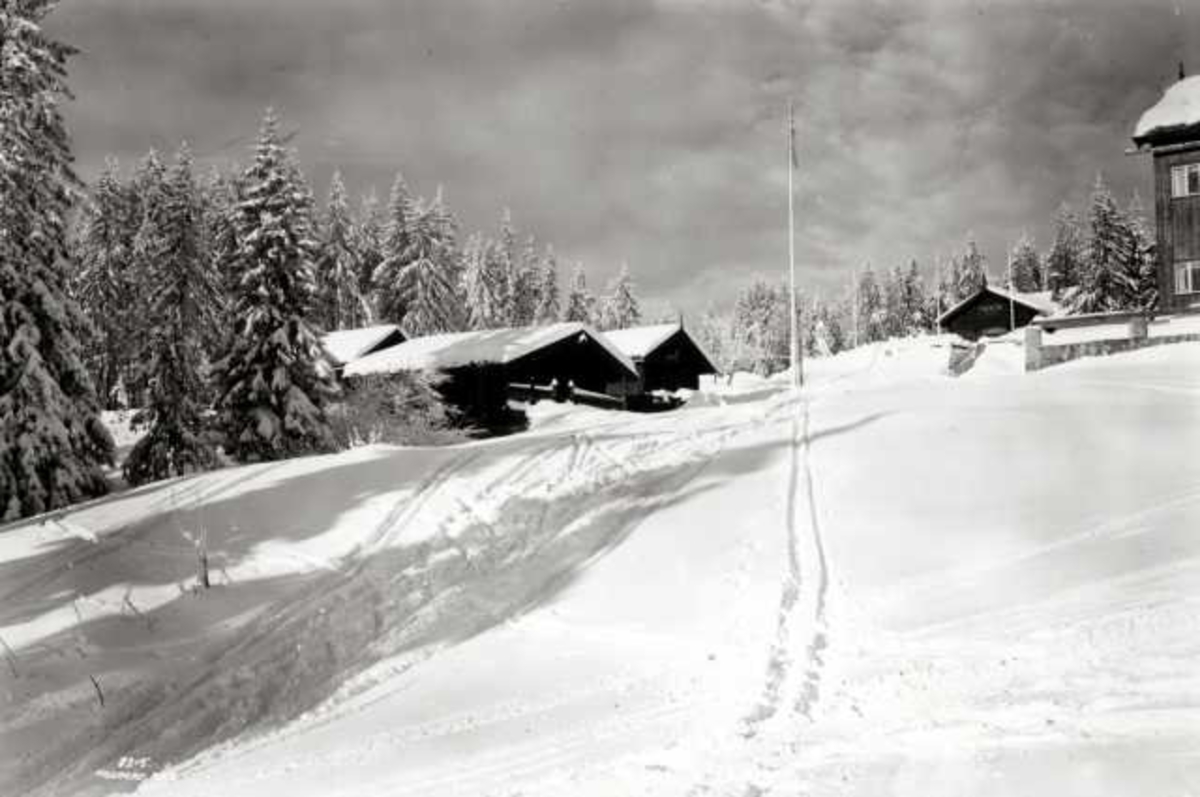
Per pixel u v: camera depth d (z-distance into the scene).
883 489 14.43
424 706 8.94
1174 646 6.77
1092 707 5.77
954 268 129.12
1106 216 71.50
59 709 9.99
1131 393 20.31
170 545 15.10
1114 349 29.61
